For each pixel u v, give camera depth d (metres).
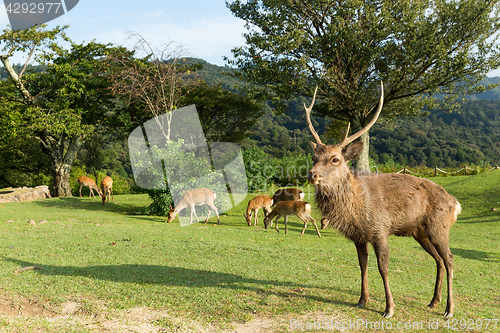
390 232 4.45
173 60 17.00
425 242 4.61
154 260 6.37
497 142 74.25
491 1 18.12
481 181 19.77
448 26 18.89
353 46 19.14
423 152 67.31
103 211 15.20
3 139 21.84
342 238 10.78
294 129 71.19
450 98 22.30
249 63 21.67
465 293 5.35
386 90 20.47
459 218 15.09
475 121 87.06
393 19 18.91
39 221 10.68
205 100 24.02
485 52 18.98
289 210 11.08
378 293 4.93
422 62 18.95
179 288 4.78
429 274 6.57
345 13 19.67
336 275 5.97
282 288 4.91
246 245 8.34
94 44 23.59
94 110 23.62
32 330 3.45
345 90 19.45
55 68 21.67
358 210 4.18
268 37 20.64
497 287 5.86
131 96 18.75
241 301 4.37
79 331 3.48
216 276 5.45
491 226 13.15
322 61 20.59
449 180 22.34
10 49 20.97
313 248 8.62
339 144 4.34
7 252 6.42
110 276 5.21
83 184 21.12
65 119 21.16
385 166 28.25
